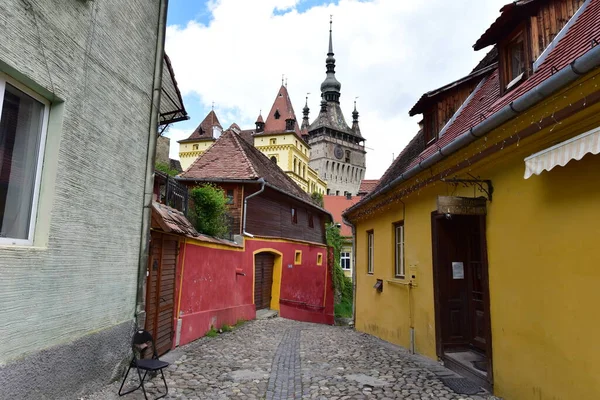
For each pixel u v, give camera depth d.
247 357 7.62
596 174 3.69
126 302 5.60
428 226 7.49
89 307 4.60
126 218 5.55
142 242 6.05
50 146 3.91
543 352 4.33
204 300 10.30
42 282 3.73
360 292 12.64
